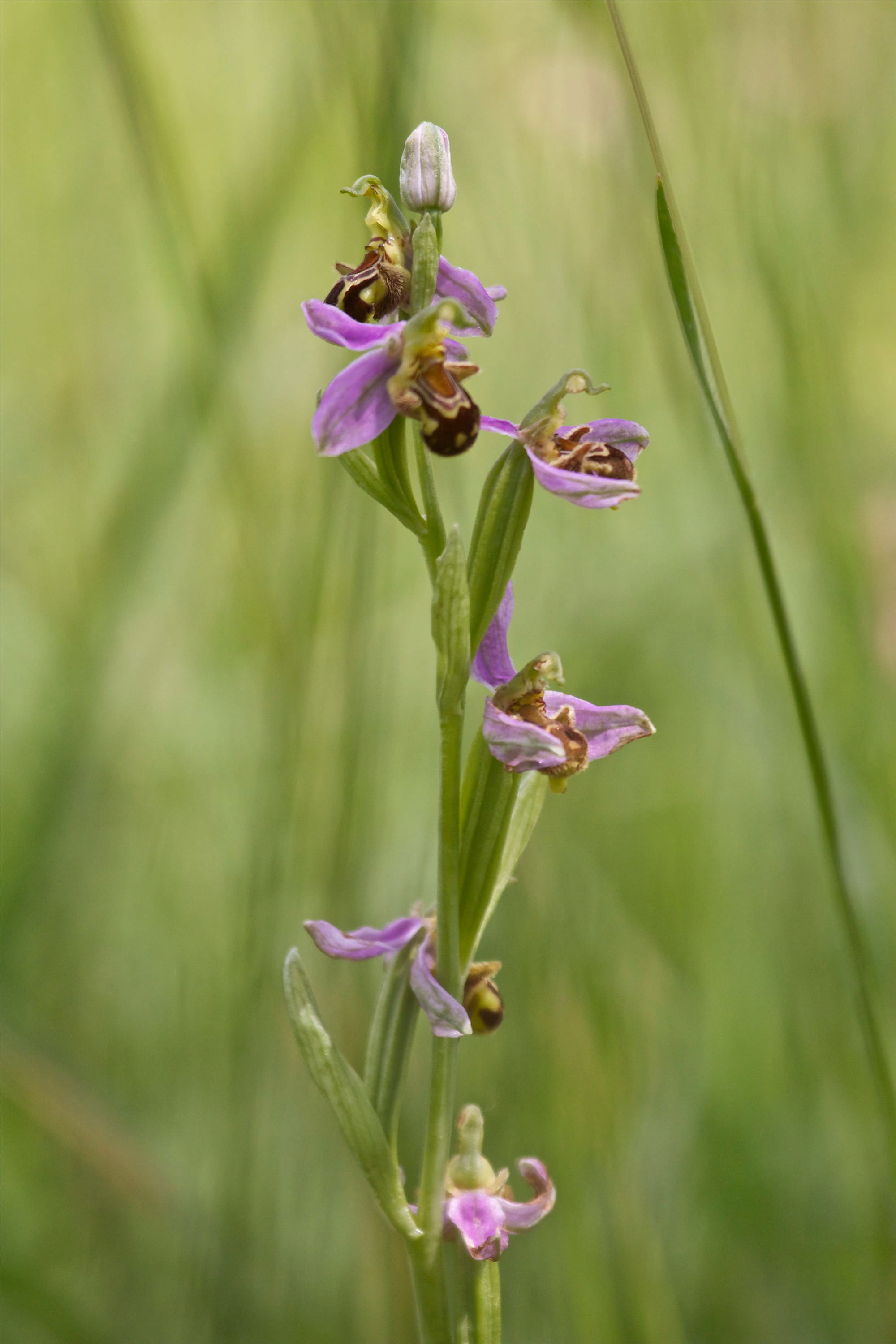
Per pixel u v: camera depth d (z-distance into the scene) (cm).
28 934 72
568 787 73
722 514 74
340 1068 60
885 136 78
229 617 78
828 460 73
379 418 59
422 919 61
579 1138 67
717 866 76
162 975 72
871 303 79
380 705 69
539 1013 68
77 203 95
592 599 79
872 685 72
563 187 75
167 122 72
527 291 81
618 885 73
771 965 73
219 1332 66
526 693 60
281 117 73
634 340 80
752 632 73
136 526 74
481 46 78
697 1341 68
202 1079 70
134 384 93
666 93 74
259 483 73
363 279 60
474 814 60
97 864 73
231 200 73
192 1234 67
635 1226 67
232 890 72
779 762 72
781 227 73
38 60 96
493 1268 60
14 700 82
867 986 64
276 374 77
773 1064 72
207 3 87
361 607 69
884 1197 68
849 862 71
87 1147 68
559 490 59
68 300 94
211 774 77
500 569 60
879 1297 68
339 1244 69
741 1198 70
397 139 67
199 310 72
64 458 91
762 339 76
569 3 73
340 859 68
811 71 74
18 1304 67
